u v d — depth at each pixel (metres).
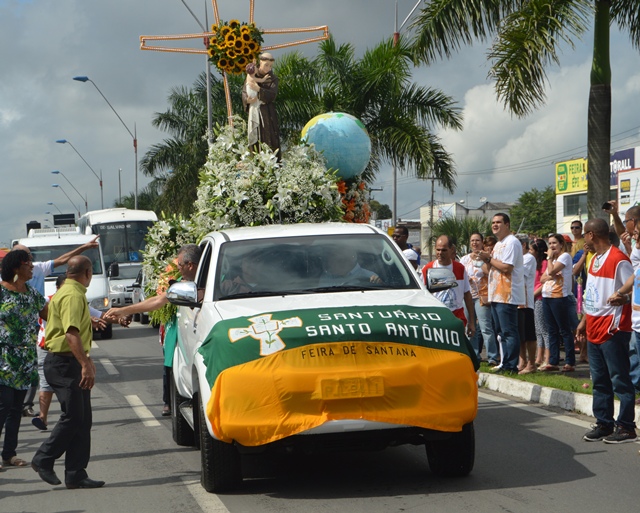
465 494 6.09
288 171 9.42
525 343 11.86
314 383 5.75
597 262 7.73
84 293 7.04
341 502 6.02
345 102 23.92
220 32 11.53
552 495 6.00
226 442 6.04
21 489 7.05
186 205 40.44
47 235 25.78
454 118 24.17
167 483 6.97
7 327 7.64
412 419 5.82
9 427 7.92
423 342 6.05
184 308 8.06
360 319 6.07
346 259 7.14
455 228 42.97
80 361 6.80
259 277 6.97
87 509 6.32
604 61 13.27
